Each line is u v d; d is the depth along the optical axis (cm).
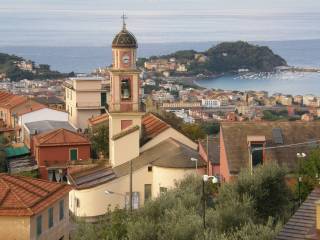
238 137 5744
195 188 5138
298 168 5069
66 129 10381
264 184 4466
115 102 7619
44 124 11606
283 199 4488
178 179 6331
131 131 7425
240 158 5569
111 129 7669
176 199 4625
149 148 7550
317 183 4244
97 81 13225
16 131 12388
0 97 14350
